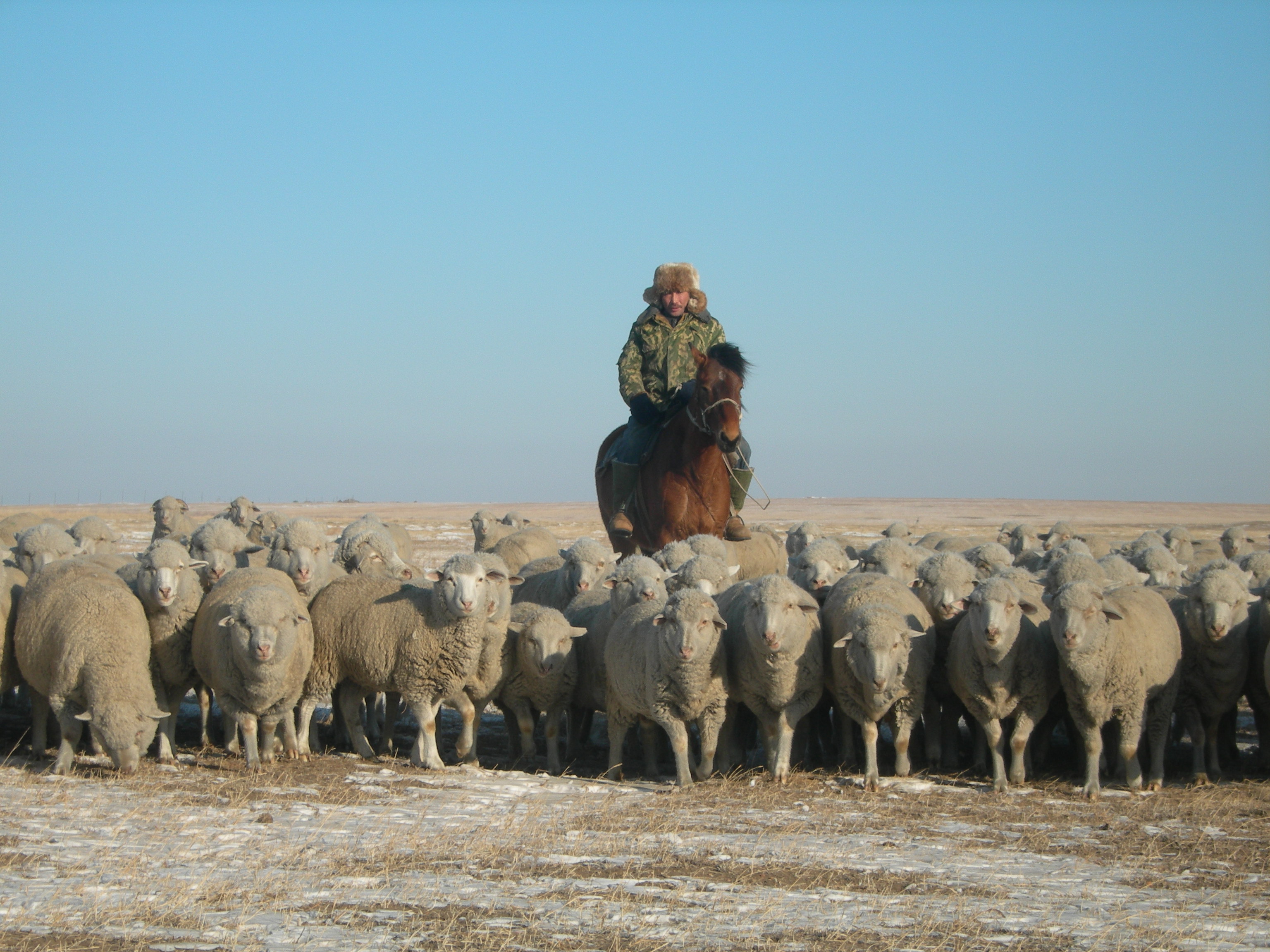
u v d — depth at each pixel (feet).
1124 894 30.60
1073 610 43.57
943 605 49.80
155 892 28.25
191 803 38.32
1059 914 28.68
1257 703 51.72
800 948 25.59
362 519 65.77
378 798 40.68
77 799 38.11
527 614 51.62
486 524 91.50
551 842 34.73
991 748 46.68
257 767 45.09
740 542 70.85
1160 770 46.65
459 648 47.03
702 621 44.34
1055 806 42.42
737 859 33.14
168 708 48.67
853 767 50.14
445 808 39.29
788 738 47.09
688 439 63.00
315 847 32.91
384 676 47.57
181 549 47.11
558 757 51.13
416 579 58.13
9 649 46.60
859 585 50.19
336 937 25.40
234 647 44.11
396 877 30.25
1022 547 90.94
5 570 48.60
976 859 34.06
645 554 65.57
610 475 69.97
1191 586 52.06
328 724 58.59
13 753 47.93
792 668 45.93
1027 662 45.75
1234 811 41.57
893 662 44.57
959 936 26.66
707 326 68.54
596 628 51.72
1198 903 29.96
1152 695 45.98
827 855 33.91
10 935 24.76
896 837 36.83
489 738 58.59
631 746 55.36
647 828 37.09
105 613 43.50
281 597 44.32
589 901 28.55
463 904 28.04
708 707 46.80
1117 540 161.27
